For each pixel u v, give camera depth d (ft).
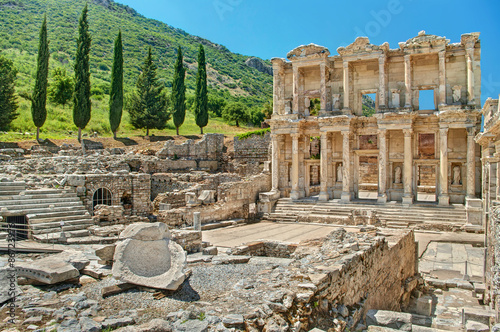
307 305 33.22
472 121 114.42
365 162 198.59
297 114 140.97
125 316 33.12
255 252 73.72
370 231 69.26
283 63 150.30
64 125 206.28
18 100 214.48
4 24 446.19
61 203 80.12
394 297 59.62
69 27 501.97
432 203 120.78
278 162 147.64
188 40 654.94
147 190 101.71
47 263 43.91
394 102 128.57
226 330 28.71
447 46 121.90
